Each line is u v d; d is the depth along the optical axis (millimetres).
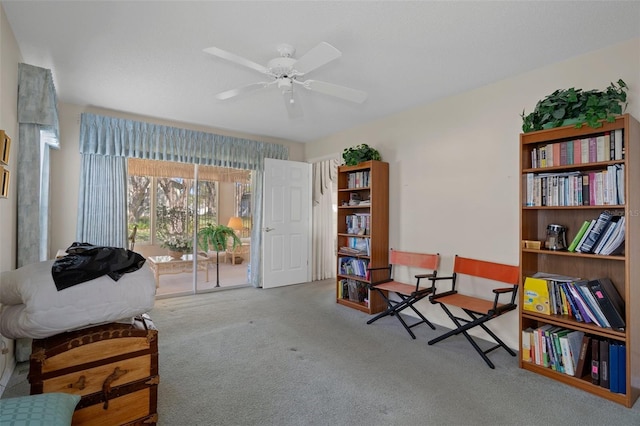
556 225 2455
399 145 3850
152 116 4090
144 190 5379
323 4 1897
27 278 1505
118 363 1593
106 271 1633
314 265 5637
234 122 4332
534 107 2725
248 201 5977
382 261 3869
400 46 2361
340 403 1990
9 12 1977
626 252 1980
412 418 1852
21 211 2295
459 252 3238
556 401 2018
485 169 3047
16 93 2264
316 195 5680
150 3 1902
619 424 1801
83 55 2521
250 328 3256
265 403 1983
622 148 2053
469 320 3146
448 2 1875
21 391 2047
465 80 2949
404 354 2689
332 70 2758
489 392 2119
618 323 2006
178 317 3584
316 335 3090
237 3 1895
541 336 2361
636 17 2000
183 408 1922
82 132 3656
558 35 2211
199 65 2693
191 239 5633
